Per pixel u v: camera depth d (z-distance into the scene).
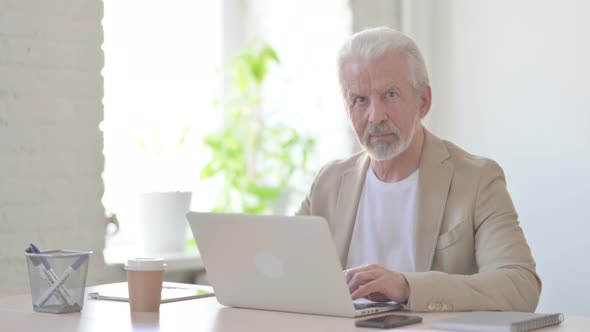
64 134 3.17
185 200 3.63
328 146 4.28
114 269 3.34
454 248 2.33
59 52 3.15
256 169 4.44
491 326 1.62
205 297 2.19
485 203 2.33
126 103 3.96
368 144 2.40
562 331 1.66
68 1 3.18
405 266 2.45
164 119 4.03
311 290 1.84
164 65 4.17
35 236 3.09
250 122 4.42
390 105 2.36
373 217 2.54
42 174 3.11
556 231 3.63
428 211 2.38
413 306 1.89
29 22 3.06
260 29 4.54
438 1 4.00
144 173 3.88
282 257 1.84
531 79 3.70
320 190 2.65
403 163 2.50
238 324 1.75
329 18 4.27
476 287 1.98
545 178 3.66
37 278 1.93
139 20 4.09
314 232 1.77
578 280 3.56
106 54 3.93
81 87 3.22
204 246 1.98
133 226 3.83
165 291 2.25
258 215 1.85
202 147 4.15
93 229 3.27
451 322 1.67
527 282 2.11
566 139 3.60
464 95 3.92
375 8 4.09
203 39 4.38
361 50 2.37
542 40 3.67
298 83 4.42
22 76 3.05
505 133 3.79
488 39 3.84
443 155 2.45
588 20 3.53
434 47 4.01
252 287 1.94
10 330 1.70
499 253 2.22
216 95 4.37
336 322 1.76
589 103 3.53
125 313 1.91
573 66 3.58
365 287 1.91
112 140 3.85
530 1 3.70
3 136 3.00
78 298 1.94
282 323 1.75
